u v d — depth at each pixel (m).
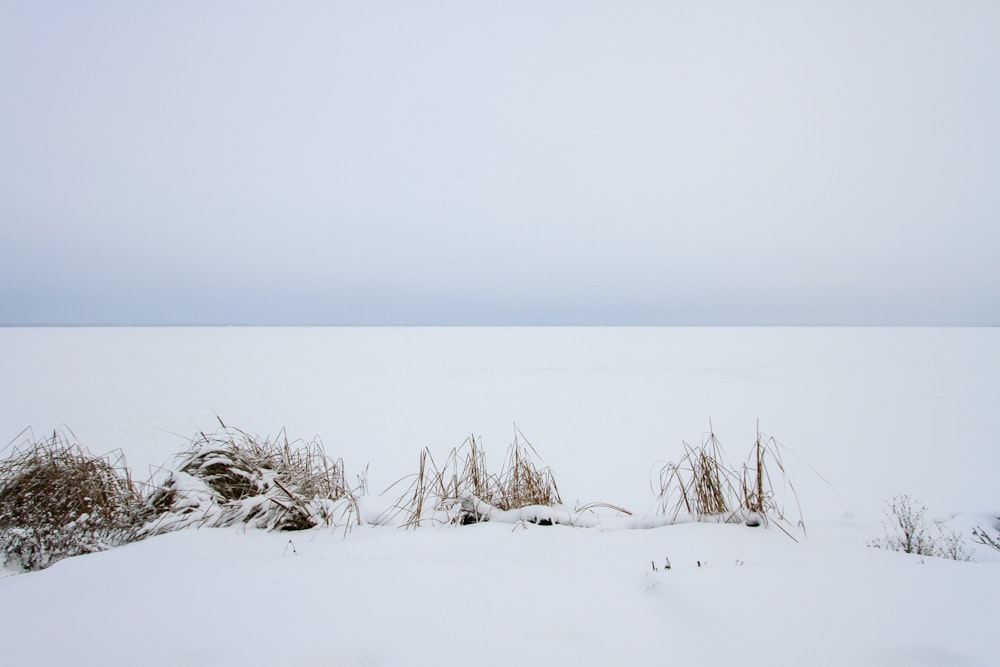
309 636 1.35
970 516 3.74
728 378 13.80
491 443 7.13
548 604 1.55
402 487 5.12
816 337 38.78
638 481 5.30
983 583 1.62
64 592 1.66
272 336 46.38
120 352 24.89
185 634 1.37
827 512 4.12
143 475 5.32
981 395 10.32
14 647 1.31
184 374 15.40
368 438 7.47
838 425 7.88
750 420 8.45
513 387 12.66
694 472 3.14
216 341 36.50
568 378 14.38
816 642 1.29
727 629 1.36
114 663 1.24
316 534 2.56
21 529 2.29
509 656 1.25
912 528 2.86
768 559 2.15
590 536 2.52
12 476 2.59
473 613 1.48
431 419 8.84
